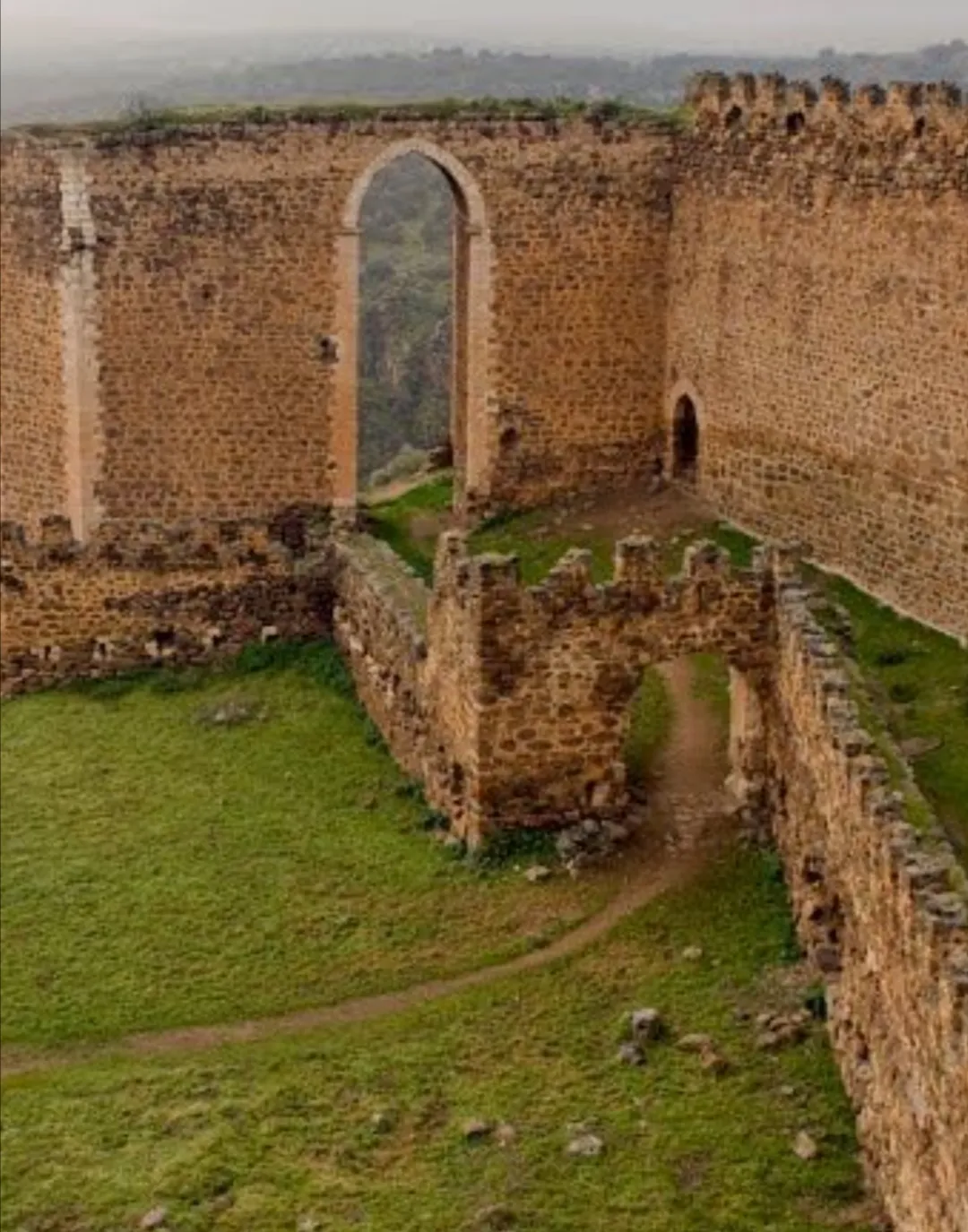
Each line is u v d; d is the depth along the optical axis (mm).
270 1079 24578
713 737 31828
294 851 30812
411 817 31531
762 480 40531
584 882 28047
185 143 41344
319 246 42219
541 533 42625
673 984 25031
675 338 43562
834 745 23812
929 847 20266
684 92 44281
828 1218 20031
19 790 34344
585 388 44062
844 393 37500
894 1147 19375
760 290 39906
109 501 43062
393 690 34031
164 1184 22344
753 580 28891
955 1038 16844
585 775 29328
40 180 41844
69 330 42031
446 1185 21594
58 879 30703
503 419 43875
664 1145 21562
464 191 42625
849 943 22438
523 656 28797
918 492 35594
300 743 35344
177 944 28391
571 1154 21594
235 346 42500
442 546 31109
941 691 31594
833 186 37156
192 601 39438
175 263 41906
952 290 34094
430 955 27094
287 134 41594
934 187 34312
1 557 39031
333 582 39375
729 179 40719
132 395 42531
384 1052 24719
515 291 43312
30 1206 22391
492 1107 22969
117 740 36375
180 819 32562
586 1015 24734
